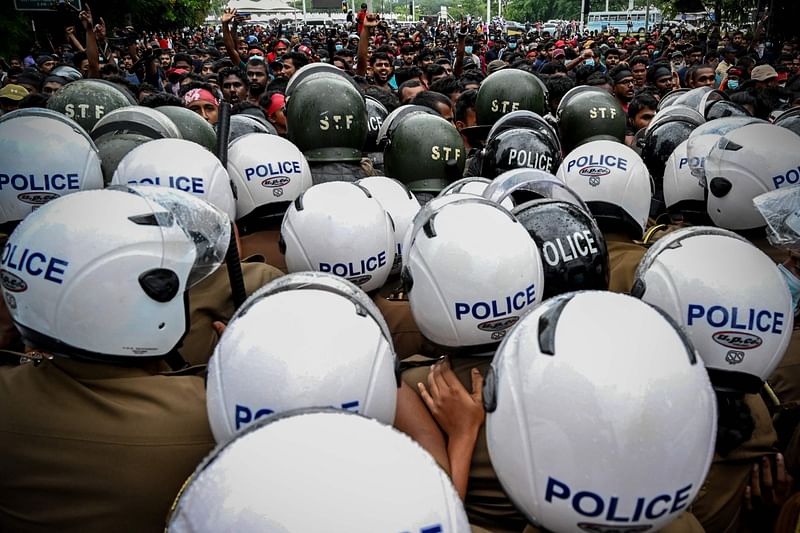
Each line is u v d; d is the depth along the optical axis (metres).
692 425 1.34
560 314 1.47
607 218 3.25
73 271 1.89
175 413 2.05
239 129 4.19
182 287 2.07
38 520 2.06
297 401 1.49
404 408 2.11
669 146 4.31
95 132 3.37
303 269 2.61
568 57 15.79
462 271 2.04
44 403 2.06
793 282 2.70
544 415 1.37
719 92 5.75
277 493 1.05
